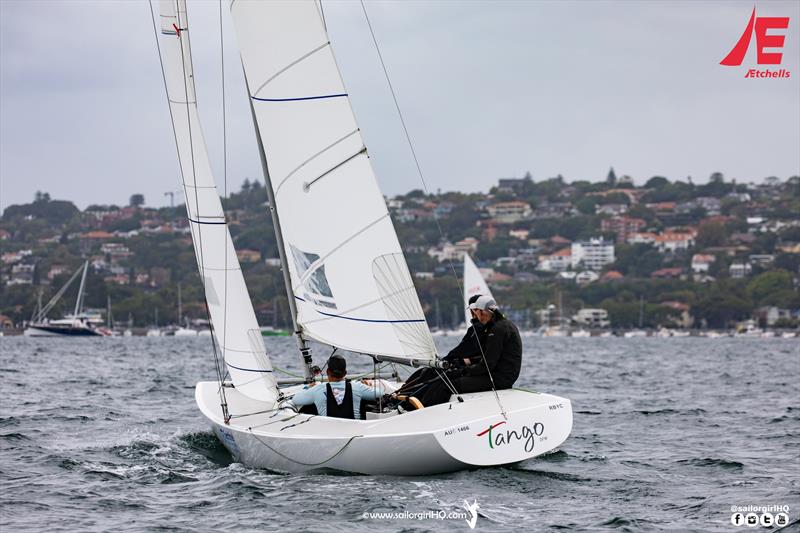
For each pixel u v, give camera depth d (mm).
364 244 35625
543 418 34219
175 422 53844
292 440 34250
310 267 36375
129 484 34594
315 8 35688
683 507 31234
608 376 106688
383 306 35500
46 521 29438
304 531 27812
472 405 33906
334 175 35781
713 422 55344
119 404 65500
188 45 41531
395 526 28250
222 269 41031
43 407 62656
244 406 40094
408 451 32531
